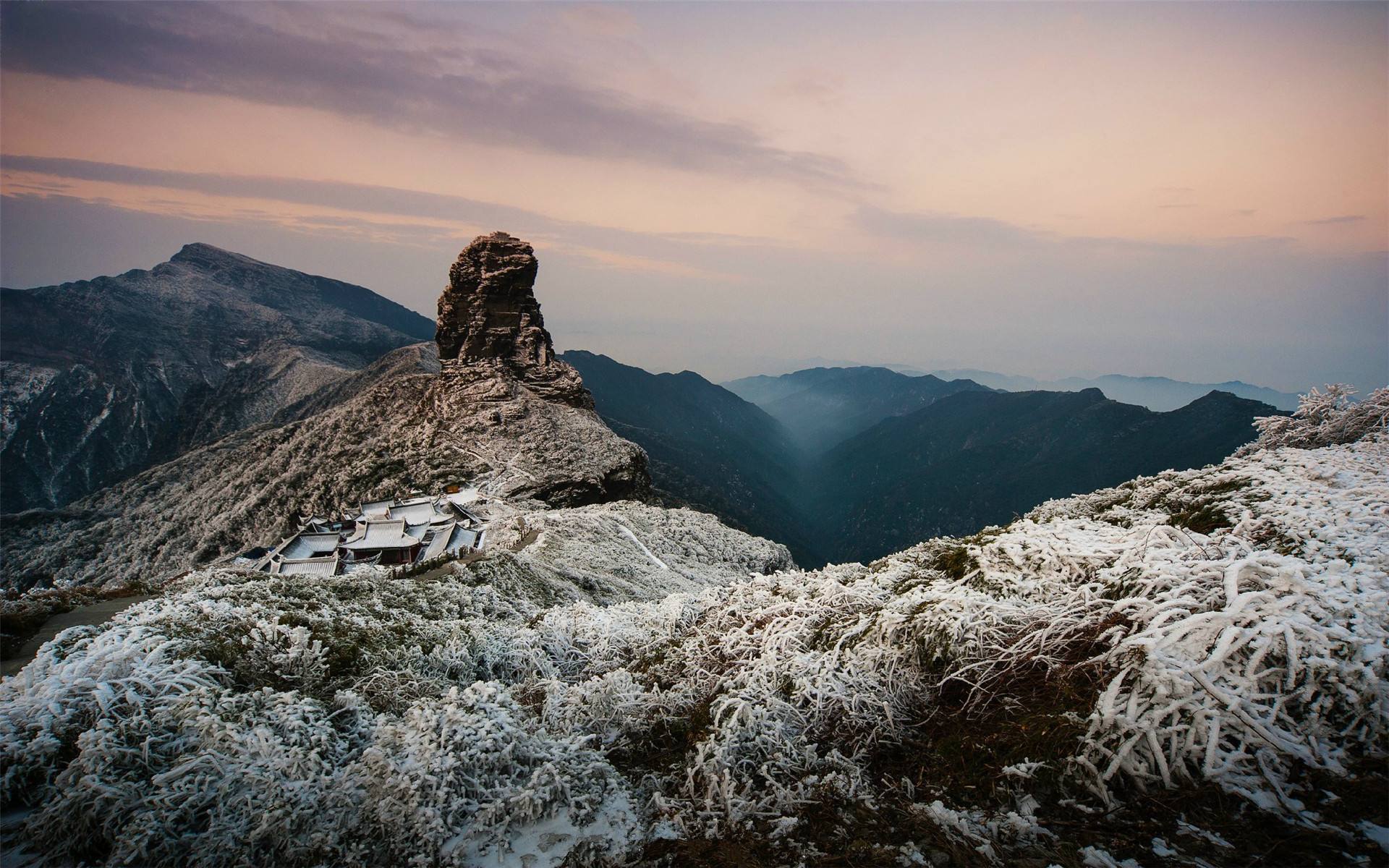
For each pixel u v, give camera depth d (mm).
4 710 5938
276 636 8664
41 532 98000
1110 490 11930
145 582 14789
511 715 6109
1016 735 4684
